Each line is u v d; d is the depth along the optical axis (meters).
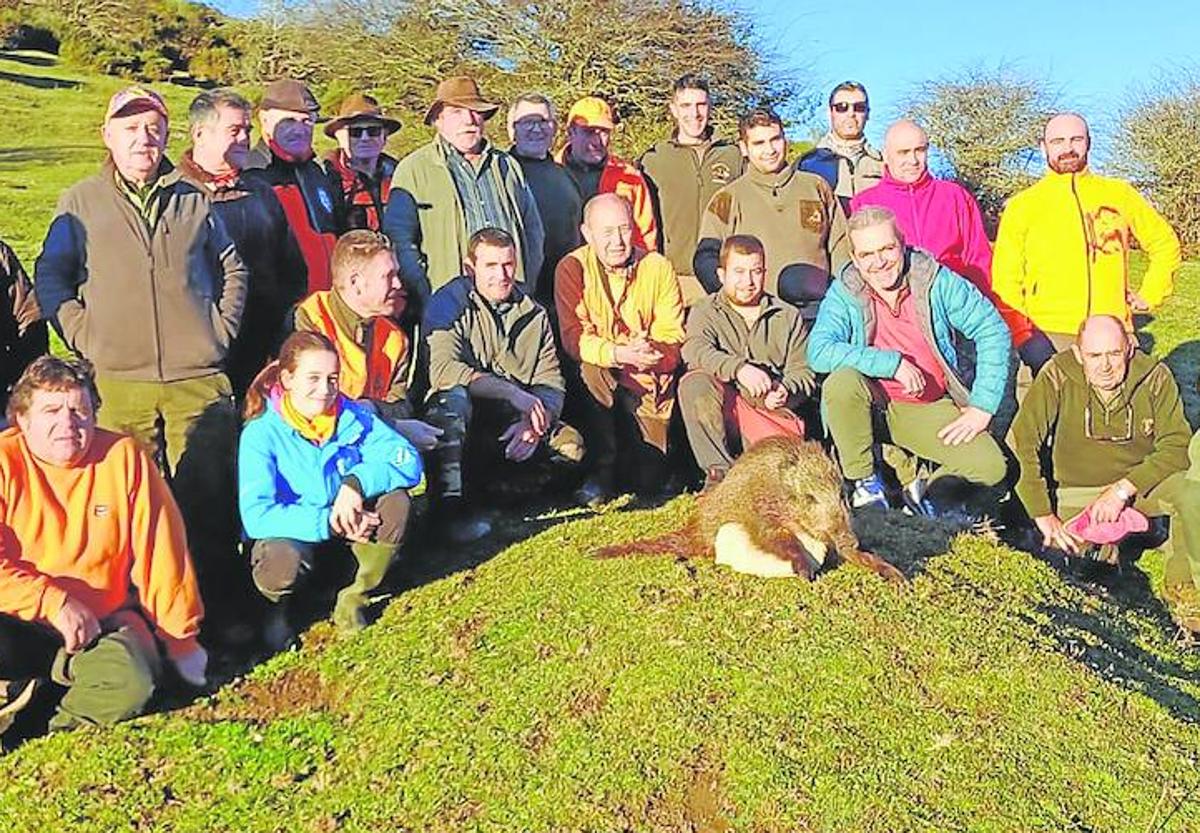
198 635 5.34
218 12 40.66
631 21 24.80
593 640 4.76
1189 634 5.71
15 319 5.65
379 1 26.39
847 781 3.83
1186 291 15.25
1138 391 6.49
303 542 5.14
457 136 6.94
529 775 4.09
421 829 3.97
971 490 6.62
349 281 5.78
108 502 4.68
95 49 36.50
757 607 4.81
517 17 25.30
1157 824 3.67
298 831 4.08
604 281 7.01
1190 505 6.00
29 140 24.70
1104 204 7.54
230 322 5.70
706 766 3.99
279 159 7.00
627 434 7.08
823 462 5.19
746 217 7.50
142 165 5.36
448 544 6.27
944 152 23.89
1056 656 4.62
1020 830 3.63
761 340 6.75
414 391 6.53
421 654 4.99
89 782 4.37
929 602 4.98
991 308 6.50
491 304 6.46
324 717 4.73
